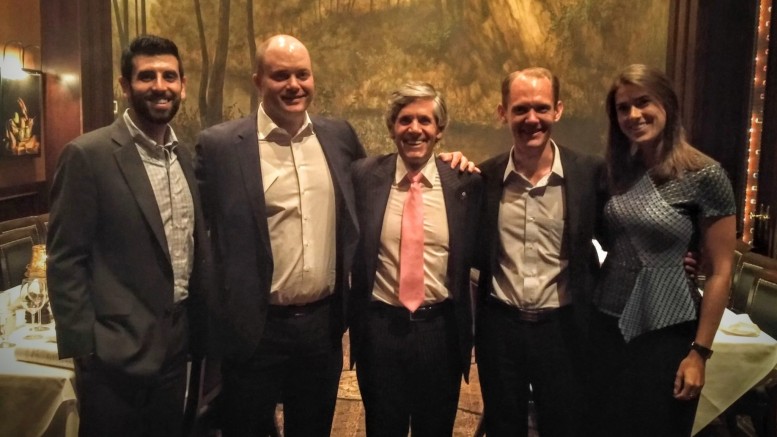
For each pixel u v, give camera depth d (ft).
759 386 9.41
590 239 7.56
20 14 15.71
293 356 7.76
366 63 20.49
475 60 20.08
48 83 16.80
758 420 9.49
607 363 7.57
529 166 7.59
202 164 7.64
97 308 6.89
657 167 7.10
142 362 6.91
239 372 7.69
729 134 15.97
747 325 9.35
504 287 7.73
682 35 16.24
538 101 7.25
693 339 7.17
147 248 6.97
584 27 18.78
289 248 7.56
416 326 7.64
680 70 16.29
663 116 7.01
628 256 7.25
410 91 7.36
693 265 7.13
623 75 7.13
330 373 7.99
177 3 19.89
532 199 7.54
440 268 7.64
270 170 7.57
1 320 8.71
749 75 15.31
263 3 20.21
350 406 12.33
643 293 7.12
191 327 7.57
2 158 15.03
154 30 19.70
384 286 7.68
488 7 19.80
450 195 7.63
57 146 17.03
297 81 7.36
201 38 20.12
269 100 7.44
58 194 6.77
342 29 20.42
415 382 7.80
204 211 7.75
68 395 7.28
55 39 16.69
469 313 7.82
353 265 7.88
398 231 7.59
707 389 8.84
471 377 13.74
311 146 7.73
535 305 7.59
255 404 7.79
